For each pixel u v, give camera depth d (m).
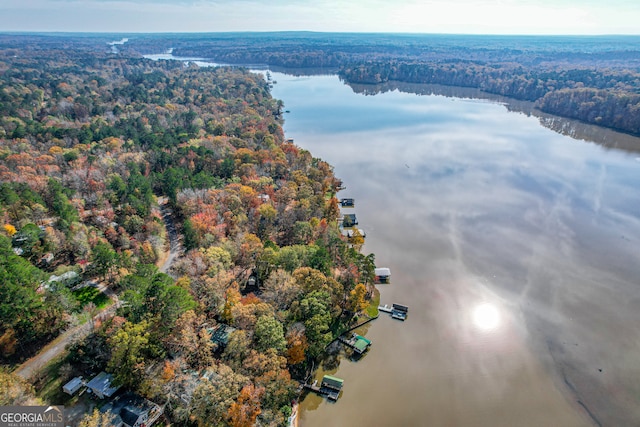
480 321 98.88
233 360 73.94
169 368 68.56
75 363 76.06
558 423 75.44
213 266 95.06
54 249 106.25
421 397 79.62
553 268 118.12
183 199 131.62
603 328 96.88
